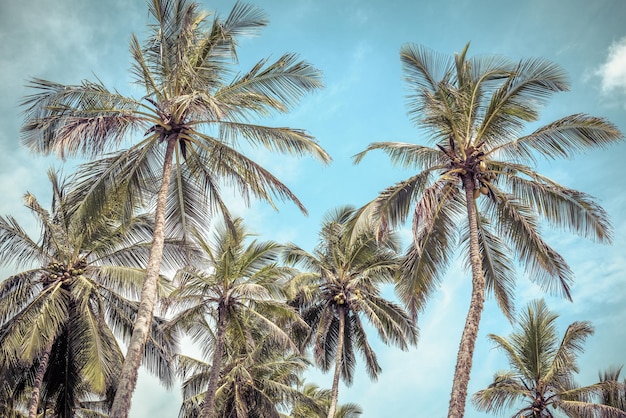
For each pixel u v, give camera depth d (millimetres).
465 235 18359
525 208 17656
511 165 17000
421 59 17859
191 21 16516
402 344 26781
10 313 19797
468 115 17406
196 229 17922
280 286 25734
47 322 18938
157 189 17703
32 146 16234
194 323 26438
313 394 35625
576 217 16859
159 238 14969
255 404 28453
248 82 16797
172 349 23922
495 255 18406
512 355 27375
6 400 21875
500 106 17109
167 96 16406
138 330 13570
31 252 20797
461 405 13984
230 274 24562
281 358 30422
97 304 20938
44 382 21797
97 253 21781
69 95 15875
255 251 24875
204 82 16266
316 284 27125
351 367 28828
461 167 16859
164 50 16391
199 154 17188
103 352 19938
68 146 15016
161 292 20672
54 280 20781
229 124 16719
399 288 18516
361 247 26969
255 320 27406
